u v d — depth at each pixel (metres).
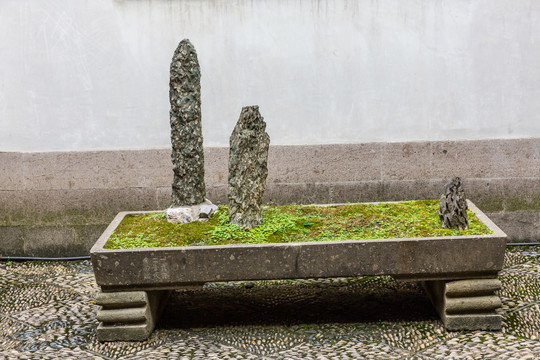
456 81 5.50
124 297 3.94
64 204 5.66
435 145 5.56
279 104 5.53
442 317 4.09
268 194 5.64
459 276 3.95
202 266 3.89
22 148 5.59
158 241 4.04
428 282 4.50
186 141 4.35
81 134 5.57
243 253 3.88
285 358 3.71
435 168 5.60
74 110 5.53
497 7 5.39
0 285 5.12
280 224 4.26
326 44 5.45
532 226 5.70
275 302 4.60
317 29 5.43
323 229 4.20
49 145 5.58
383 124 5.56
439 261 3.90
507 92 5.51
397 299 4.56
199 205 4.45
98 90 5.51
